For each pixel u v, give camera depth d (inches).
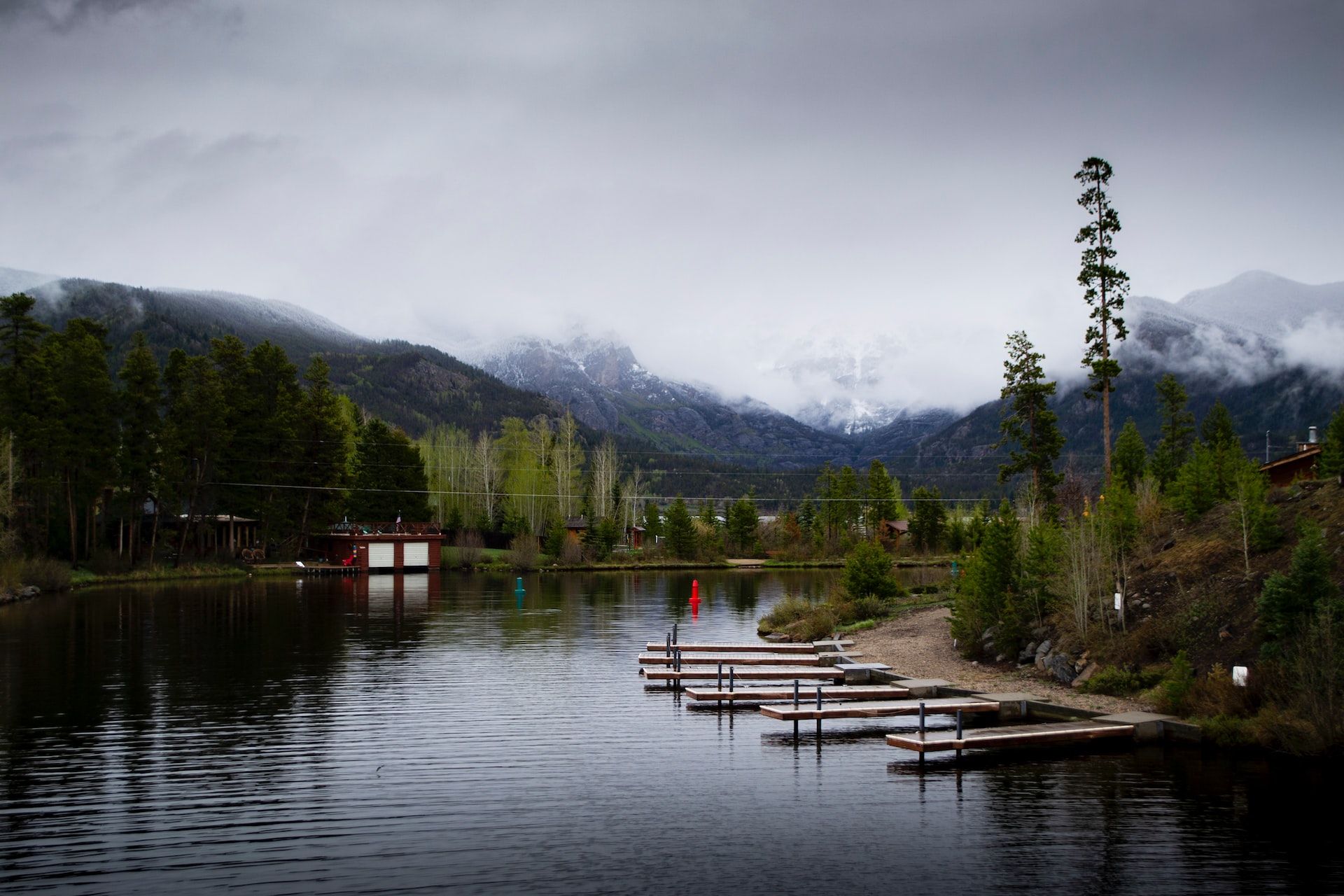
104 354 2746.1
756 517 4109.3
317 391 3245.6
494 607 1800.0
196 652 1175.0
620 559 3558.1
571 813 560.7
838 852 501.4
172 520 3107.8
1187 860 489.1
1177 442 2731.3
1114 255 1857.8
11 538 2075.5
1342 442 1406.3
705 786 615.8
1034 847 507.8
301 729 764.0
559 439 4640.8
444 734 751.1
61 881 458.3
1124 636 907.4
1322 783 615.2
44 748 697.6
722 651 1178.0
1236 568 912.3
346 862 483.8
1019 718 816.3
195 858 487.5
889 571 1748.3
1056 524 1219.9
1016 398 2144.4
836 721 809.5
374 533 3075.8
